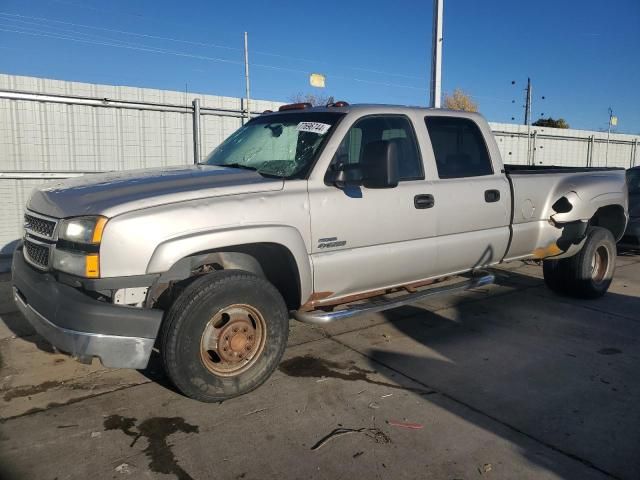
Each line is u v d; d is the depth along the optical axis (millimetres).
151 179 3836
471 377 4215
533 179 5574
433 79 10766
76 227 3303
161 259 3320
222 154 4891
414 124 4758
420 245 4605
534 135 17125
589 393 3953
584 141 18688
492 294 6691
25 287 3586
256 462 3045
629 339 5105
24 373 4199
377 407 3701
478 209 5012
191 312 3439
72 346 3227
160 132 9961
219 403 3729
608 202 6121
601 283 6496
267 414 3584
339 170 4062
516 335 5195
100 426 3416
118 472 2939
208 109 10375
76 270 3275
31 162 8797
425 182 4688
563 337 5148
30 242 3738
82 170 9102
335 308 4559
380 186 4008
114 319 3221
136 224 3275
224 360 3643
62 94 8883
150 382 4055
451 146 5047
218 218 3527
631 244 8758
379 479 2904
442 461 3072
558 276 6379
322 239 4012
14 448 3154
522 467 3021
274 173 4133
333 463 3045
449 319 5680
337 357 4598
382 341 5000
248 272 3734
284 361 4492
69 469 2961
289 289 4164
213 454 3119
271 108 11211
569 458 3109
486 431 3400
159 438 3281
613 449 3209
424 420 3531
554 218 5676
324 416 3566
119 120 9516
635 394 3945
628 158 20500
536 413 3641
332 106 4715
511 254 5469
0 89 8359
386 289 4680
